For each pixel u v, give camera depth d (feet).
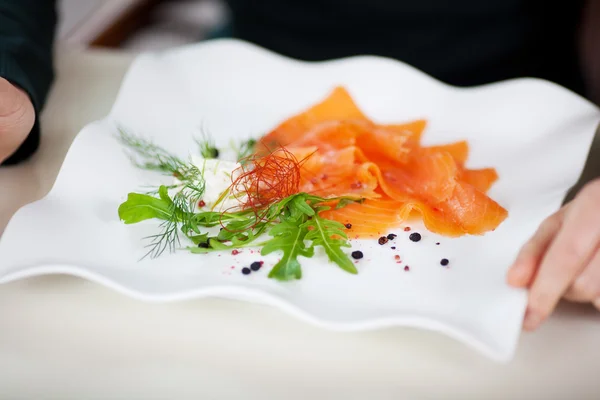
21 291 1.41
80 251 1.42
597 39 2.32
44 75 1.90
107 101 1.95
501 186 1.64
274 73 1.90
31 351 1.31
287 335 1.35
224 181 1.55
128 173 1.60
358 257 1.45
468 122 1.80
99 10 3.21
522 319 1.30
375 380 1.29
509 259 1.44
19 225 1.43
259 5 2.39
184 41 3.48
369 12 2.30
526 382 1.29
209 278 1.39
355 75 1.89
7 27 1.86
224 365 1.30
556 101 1.76
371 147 1.69
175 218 1.47
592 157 1.78
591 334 1.36
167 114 1.80
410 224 1.53
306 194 1.49
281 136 1.74
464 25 2.28
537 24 2.30
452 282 1.40
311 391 1.27
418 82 1.86
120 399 1.25
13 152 1.68
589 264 1.33
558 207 1.50
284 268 1.39
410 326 1.37
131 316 1.38
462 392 1.27
